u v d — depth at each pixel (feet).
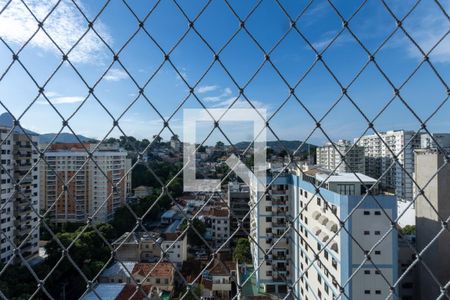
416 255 8.70
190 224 9.04
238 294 8.82
